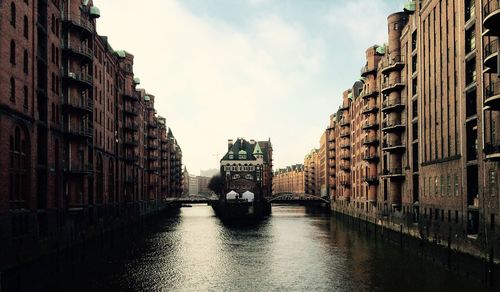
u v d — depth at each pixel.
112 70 67.25
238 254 45.16
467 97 36.94
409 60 53.50
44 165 39.38
